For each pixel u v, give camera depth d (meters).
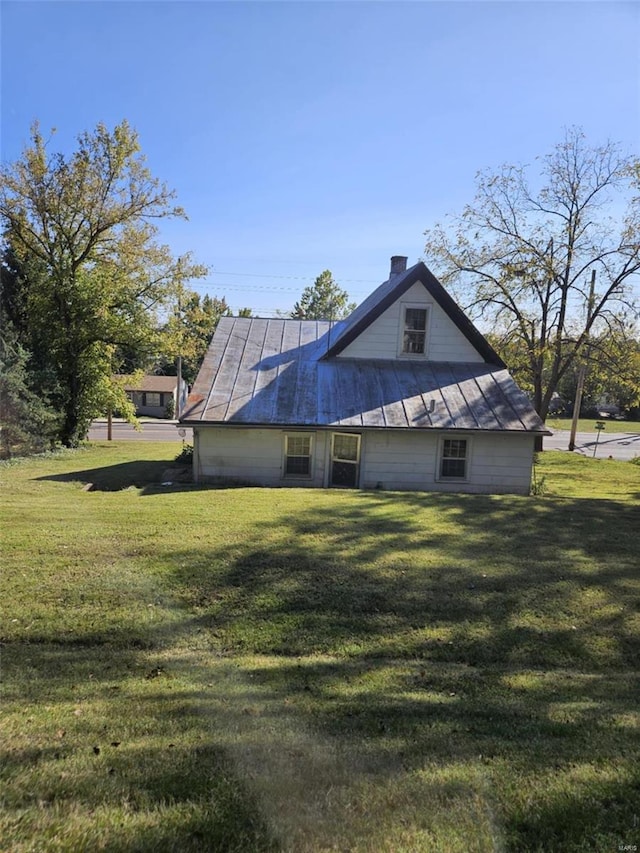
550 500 10.67
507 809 2.19
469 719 3.04
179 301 23.19
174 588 4.98
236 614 4.55
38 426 20.22
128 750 2.57
